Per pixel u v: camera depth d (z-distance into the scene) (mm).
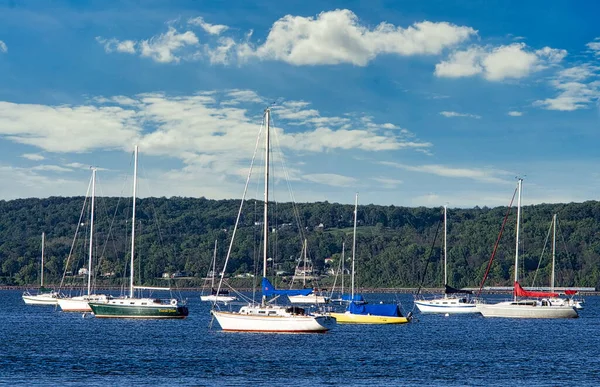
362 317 178625
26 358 113875
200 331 153375
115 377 97438
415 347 131625
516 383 95625
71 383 93000
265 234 143375
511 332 162875
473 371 104938
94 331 155625
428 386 93125
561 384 95125
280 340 135750
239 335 142375
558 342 143000
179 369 103938
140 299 187250
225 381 95125
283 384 93375
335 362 111312
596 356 121500
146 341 135250
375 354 120812
